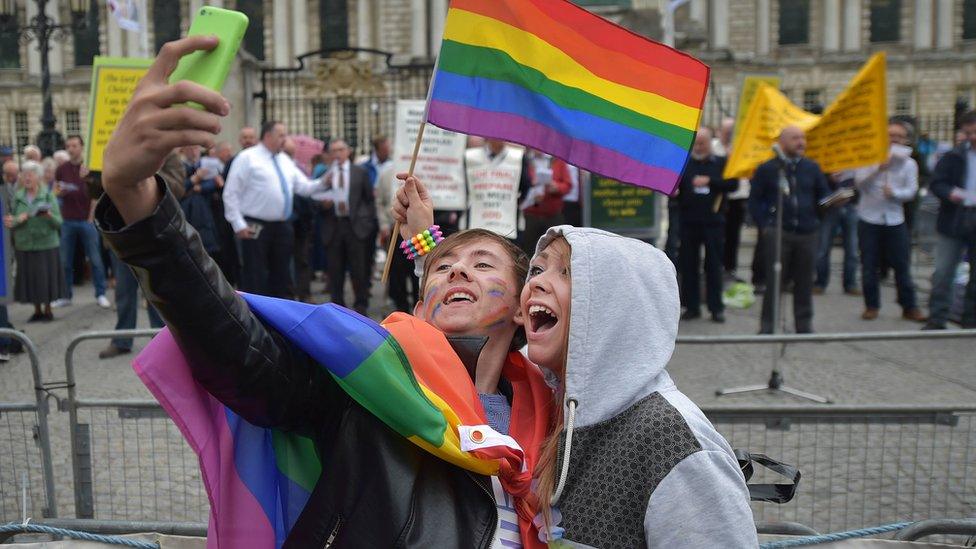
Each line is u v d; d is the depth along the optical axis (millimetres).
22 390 7707
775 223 9102
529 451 2100
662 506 1828
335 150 11570
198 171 10648
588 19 3035
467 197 10828
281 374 1825
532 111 3033
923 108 53812
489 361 2312
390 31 51750
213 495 1845
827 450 4789
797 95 53594
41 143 19875
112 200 1542
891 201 11500
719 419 4711
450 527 1826
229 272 11883
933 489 4688
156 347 1847
